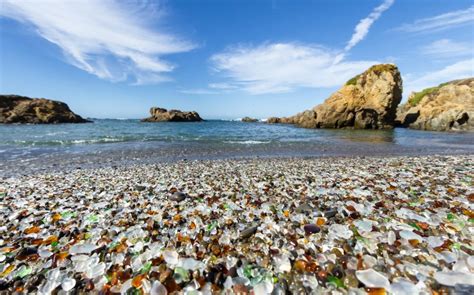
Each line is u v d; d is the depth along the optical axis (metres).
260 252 3.02
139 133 30.77
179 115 79.50
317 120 48.53
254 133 34.09
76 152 14.62
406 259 2.72
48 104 58.31
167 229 3.79
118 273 2.61
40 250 3.16
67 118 58.22
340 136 29.48
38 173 8.96
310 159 12.50
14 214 4.56
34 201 5.47
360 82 49.97
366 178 7.25
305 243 3.19
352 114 45.59
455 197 5.00
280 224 3.86
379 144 20.64
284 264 2.72
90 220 4.25
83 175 8.52
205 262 2.82
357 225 3.67
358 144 20.56
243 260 2.84
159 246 3.21
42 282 2.53
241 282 2.46
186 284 2.46
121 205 5.12
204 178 7.81
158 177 8.05
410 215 4.04
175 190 6.25
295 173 8.42
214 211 4.60
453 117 43.25
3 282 2.52
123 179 7.78
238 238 3.43
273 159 12.61
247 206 4.89
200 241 3.33
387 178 7.15
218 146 18.56
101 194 6.02
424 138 27.56
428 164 9.84
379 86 45.53
